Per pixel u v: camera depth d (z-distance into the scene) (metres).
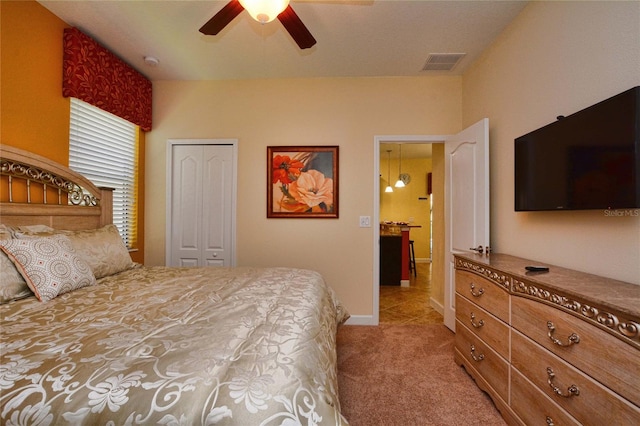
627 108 1.18
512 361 1.48
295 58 2.72
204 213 3.17
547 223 1.78
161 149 3.17
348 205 3.09
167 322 1.10
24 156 1.84
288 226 3.12
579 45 1.56
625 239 1.29
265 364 0.83
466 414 1.61
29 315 1.17
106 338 0.95
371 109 3.09
